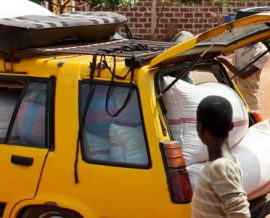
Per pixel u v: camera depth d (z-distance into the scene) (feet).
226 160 11.96
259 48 25.41
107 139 16.01
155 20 57.98
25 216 16.81
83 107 16.16
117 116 15.96
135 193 15.49
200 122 12.48
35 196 16.44
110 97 16.01
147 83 15.60
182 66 17.20
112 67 15.97
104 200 15.80
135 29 59.00
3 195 16.88
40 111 16.72
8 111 17.49
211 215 11.96
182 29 58.85
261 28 17.10
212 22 58.49
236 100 17.63
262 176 16.75
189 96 16.20
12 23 16.49
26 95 16.94
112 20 20.29
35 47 17.39
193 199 12.34
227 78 19.72
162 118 15.65
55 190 16.25
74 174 16.03
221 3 57.31
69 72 16.33
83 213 15.96
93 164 15.89
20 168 16.63
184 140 16.02
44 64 16.70
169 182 15.15
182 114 16.14
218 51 18.44
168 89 15.76
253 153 16.81
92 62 16.07
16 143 16.94
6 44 16.65
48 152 16.35
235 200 11.70
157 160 15.29
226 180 11.79
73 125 16.15
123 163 15.67
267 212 17.33
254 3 57.98
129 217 15.61
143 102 15.58
